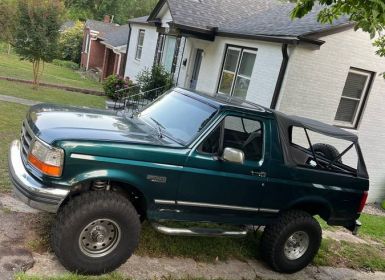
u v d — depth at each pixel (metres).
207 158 4.91
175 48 17.22
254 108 5.45
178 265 5.25
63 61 38.19
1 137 8.98
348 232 8.57
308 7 5.63
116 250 4.56
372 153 12.55
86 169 4.30
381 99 12.02
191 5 15.51
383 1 4.64
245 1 18.05
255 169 5.24
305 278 5.92
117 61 29.09
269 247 5.62
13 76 20.36
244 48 12.48
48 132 4.38
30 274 4.24
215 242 6.03
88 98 18.48
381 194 13.38
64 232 4.27
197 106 5.39
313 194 5.71
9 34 25.92
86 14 61.09
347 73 11.11
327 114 11.22
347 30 10.65
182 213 4.97
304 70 10.53
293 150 6.22
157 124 5.41
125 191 4.96
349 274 6.43
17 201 5.76
